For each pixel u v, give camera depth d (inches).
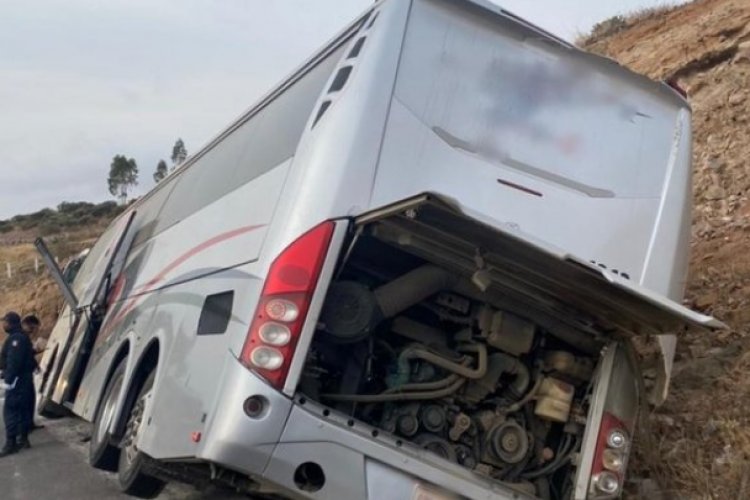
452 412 201.5
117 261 421.1
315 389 186.5
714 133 419.8
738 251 331.6
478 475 185.9
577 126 210.2
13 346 425.4
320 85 220.7
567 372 206.4
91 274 504.7
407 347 202.1
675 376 279.4
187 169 362.6
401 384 199.3
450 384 199.5
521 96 207.5
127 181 3595.0
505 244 173.0
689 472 229.6
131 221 438.3
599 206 205.0
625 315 187.8
